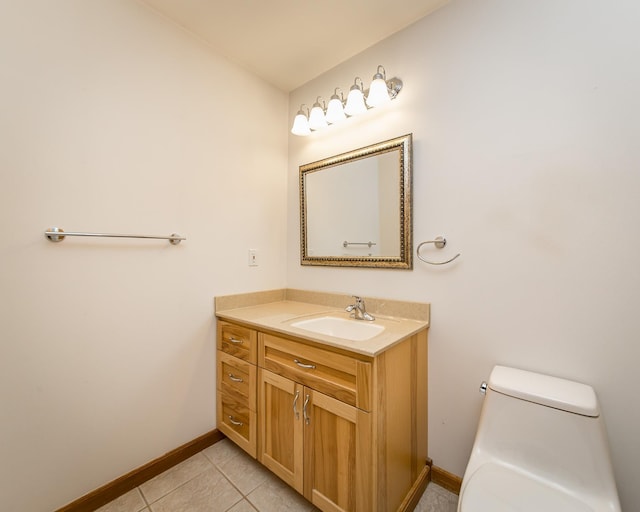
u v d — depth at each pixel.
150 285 1.50
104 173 1.35
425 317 1.50
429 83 1.51
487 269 1.33
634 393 1.04
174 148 1.59
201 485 1.46
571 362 1.14
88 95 1.30
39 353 1.19
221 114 1.80
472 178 1.37
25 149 1.14
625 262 1.05
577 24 1.13
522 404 1.06
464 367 1.40
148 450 1.50
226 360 1.71
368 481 1.09
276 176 2.14
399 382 1.25
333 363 1.19
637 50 1.03
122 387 1.41
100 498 1.33
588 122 1.11
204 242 1.72
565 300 1.16
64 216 1.24
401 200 1.58
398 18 1.54
